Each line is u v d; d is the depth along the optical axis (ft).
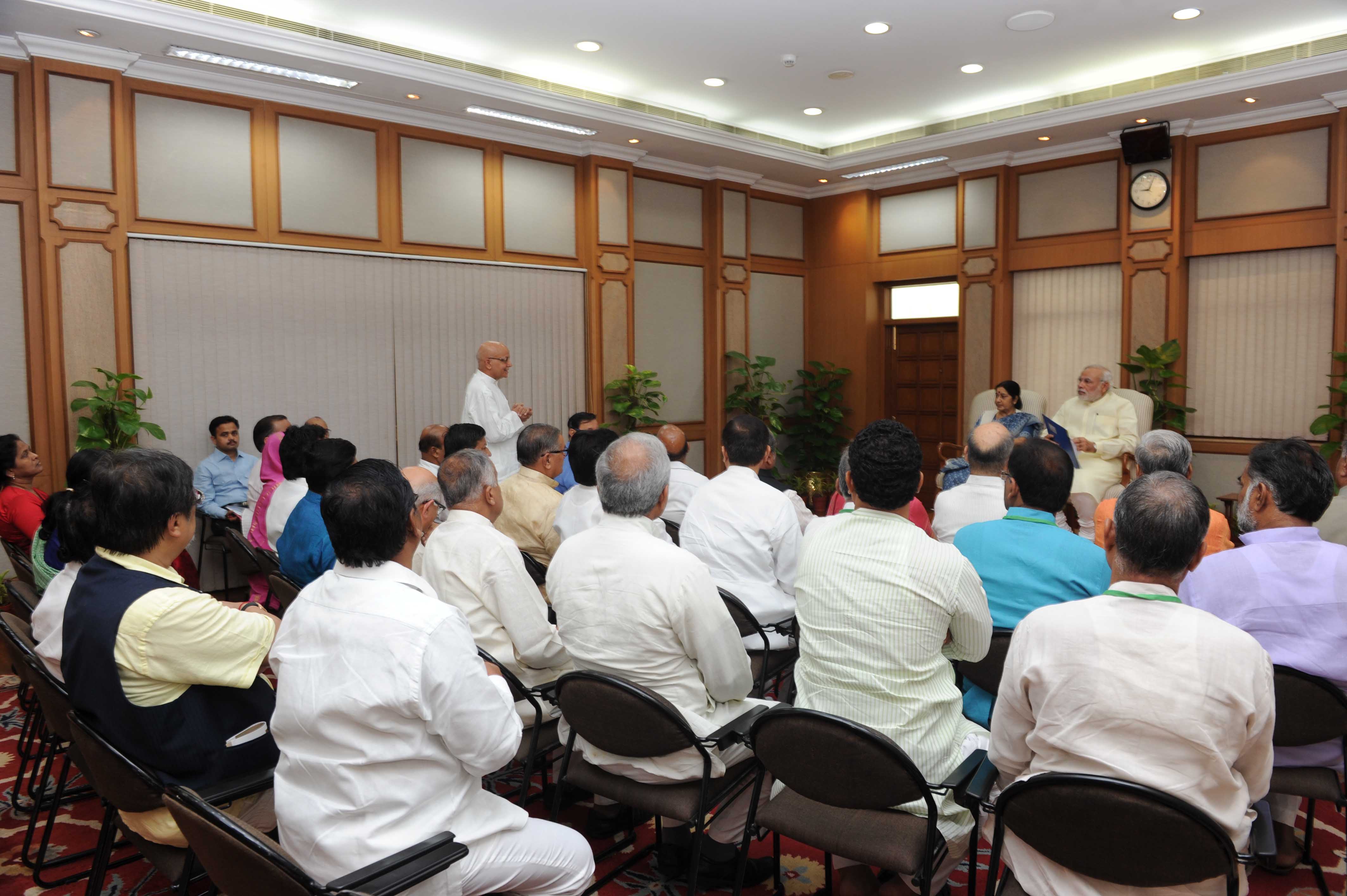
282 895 4.41
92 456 10.95
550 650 7.78
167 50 17.21
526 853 5.63
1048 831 4.88
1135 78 22.12
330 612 5.09
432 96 20.22
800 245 31.32
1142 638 4.77
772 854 8.63
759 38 19.40
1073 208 25.49
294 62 17.97
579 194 24.94
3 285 16.96
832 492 29.50
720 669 6.94
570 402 24.80
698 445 28.58
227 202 19.06
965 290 27.55
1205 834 4.46
